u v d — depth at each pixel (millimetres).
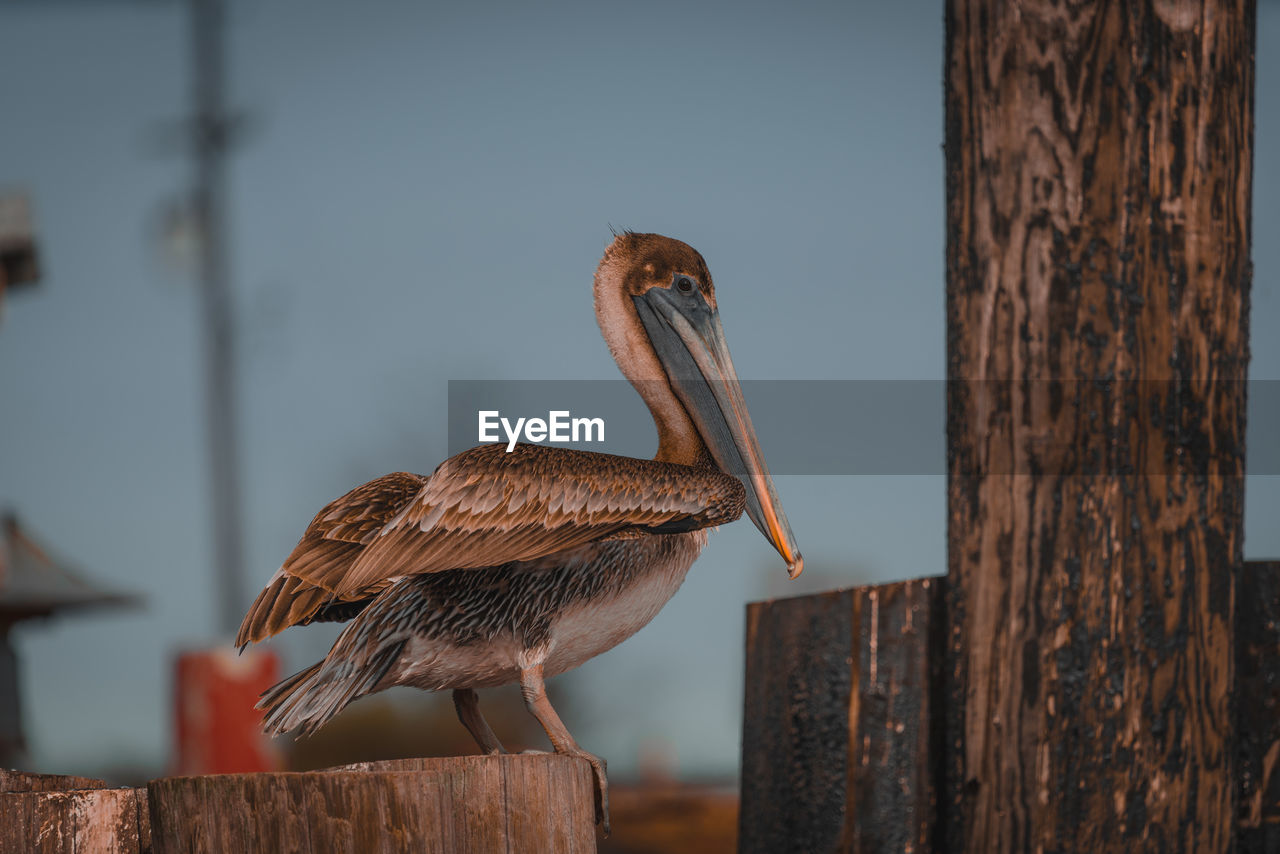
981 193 8039
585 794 5945
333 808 5285
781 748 8766
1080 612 7684
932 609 8234
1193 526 7793
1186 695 7695
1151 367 7809
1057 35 7910
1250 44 8234
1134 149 7852
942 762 8156
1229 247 7988
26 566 21516
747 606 9234
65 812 5766
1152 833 7605
